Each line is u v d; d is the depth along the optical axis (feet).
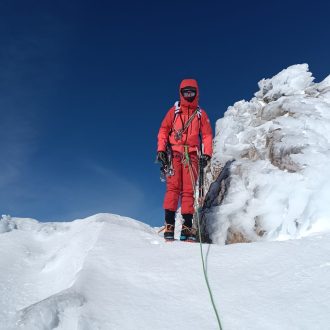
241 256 9.74
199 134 14.02
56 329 7.60
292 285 8.18
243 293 8.24
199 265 9.61
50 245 13.99
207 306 8.05
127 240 11.66
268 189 12.75
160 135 13.88
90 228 12.97
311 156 12.54
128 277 9.44
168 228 12.84
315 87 16.56
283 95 17.19
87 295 8.52
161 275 9.36
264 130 15.79
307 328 6.88
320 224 11.28
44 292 10.48
